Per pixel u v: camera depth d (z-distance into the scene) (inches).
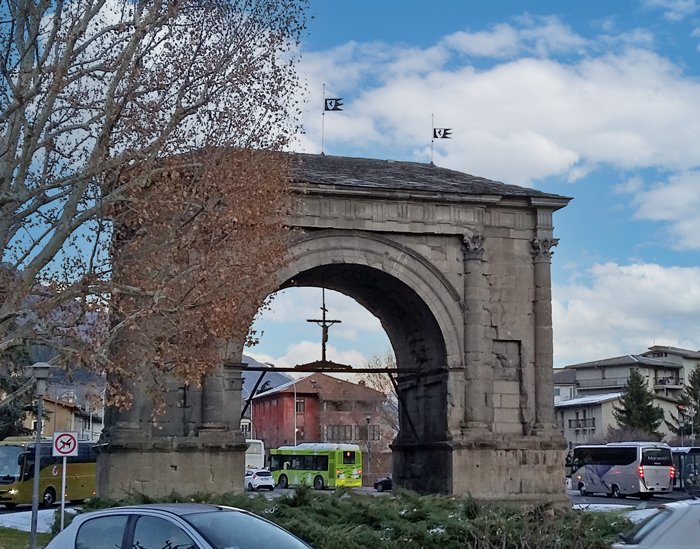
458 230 1497.3
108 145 1032.2
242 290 1087.0
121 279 1063.0
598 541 805.2
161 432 1347.2
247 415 6127.0
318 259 1435.8
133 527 514.9
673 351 5177.2
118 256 1065.5
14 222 1018.7
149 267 1050.1
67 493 2063.2
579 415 4630.9
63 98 1010.7
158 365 1062.4
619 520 869.8
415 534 858.1
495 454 1449.3
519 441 1459.2
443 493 1454.2
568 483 3216.0
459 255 1507.1
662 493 2482.8
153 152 1040.2
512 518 868.6
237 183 1078.4
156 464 1321.4
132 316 990.4
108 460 1315.2
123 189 1008.9
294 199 1301.7
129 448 1309.1
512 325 1508.4
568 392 5546.3
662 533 491.5
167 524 506.6
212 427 1350.9
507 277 1520.7
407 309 1571.1
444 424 1478.8
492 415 1480.1
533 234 1541.6
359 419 4611.2
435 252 1494.8
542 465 1462.8
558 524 818.8
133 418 1327.5
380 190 1450.5
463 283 1498.5
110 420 1403.8
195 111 1074.1
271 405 5172.2
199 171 1106.7
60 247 1002.1
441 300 1486.2
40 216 1040.8
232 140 1104.2
